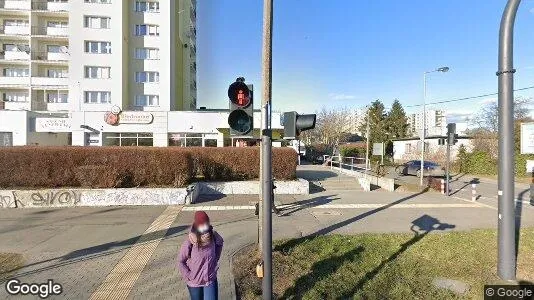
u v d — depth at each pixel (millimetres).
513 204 5043
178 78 41188
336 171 21734
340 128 55156
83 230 7828
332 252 6105
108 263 5621
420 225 8430
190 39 46969
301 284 4781
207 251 3502
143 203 10984
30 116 27312
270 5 5457
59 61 35938
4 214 9586
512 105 5039
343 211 10266
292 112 4383
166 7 35375
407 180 21969
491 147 27828
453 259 5836
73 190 10758
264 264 3902
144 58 35094
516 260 5754
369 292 4551
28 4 35562
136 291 4555
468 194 15203
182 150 12117
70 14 32438
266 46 5441
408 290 4594
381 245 6590
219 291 4500
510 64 5004
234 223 8570
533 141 18891
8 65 36344
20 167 11227
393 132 57594
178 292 4520
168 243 6785
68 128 27281
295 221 8812
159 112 27781
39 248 6445
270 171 4066
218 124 28078
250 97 4156
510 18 4945
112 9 32938
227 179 14117
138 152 11703
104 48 32906
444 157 31312
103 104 32719
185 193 11172
